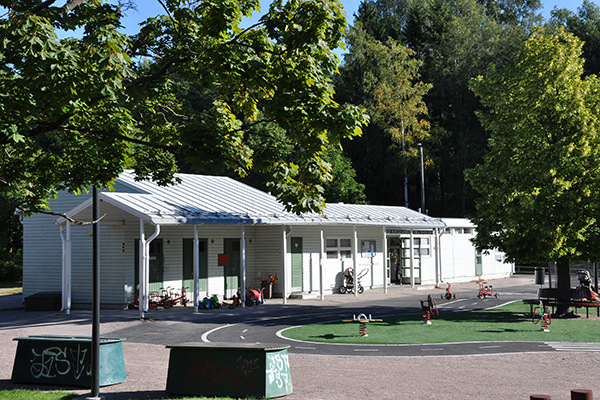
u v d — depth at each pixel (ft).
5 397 32.53
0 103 25.30
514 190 70.54
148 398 33.55
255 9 35.01
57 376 37.55
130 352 49.93
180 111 36.63
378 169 217.56
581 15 214.48
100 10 30.81
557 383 36.32
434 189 222.07
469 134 203.31
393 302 92.73
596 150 68.18
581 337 56.24
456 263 137.69
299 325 66.49
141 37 34.30
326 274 106.42
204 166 30.04
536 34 74.95
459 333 59.16
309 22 30.40
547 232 66.69
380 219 109.29
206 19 32.42
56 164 37.88
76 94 26.84
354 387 35.40
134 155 38.83
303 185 31.99
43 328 65.77
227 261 94.94
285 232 92.73
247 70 30.91
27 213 29.86
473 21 217.36
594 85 73.61
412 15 236.22
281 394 33.19
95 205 35.60
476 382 36.65
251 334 59.88
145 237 84.53
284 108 29.01
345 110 29.43
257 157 32.65
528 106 72.28
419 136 199.82
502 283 134.51
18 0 31.30
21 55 25.50
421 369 41.14
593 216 68.80
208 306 83.97
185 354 34.42
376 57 206.69
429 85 198.70
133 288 84.33
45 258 93.81
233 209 86.89
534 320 69.26
